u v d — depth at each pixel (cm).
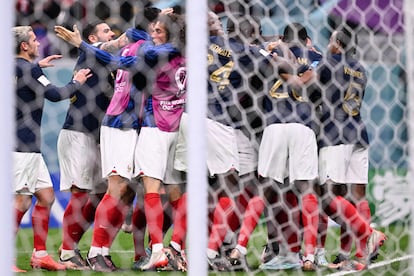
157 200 1906
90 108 2031
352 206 1997
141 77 1923
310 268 1986
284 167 2003
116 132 1945
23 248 2395
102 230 1964
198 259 1285
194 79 1260
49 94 1906
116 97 1950
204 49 1259
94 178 2067
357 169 2073
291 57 1972
